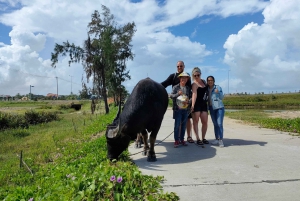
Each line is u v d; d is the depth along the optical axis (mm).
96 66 23297
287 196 3816
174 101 6852
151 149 5816
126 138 5520
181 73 6887
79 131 12672
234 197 3809
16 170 6664
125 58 24453
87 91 24297
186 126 7453
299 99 53469
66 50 22688
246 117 16859
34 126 15844
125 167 4777
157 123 5922
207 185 4254
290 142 7355
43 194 4105
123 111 5695
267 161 5504
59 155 8094
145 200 3729
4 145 10086
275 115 19016
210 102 7055
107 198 3635
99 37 23344
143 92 5703
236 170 4965
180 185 4273
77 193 3664
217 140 7191
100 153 6328
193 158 5859
